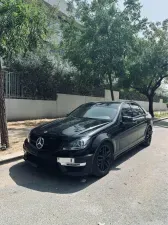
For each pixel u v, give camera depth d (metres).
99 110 6.60
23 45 7.63
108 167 5.48
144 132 8.11
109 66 14.89
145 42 19.06
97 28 14.62
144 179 5.22
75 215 3.64
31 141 5.35
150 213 3.76
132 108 7.47
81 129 5.27
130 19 15.30
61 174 5.21
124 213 3.74
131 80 19.00
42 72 15.52
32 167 5.72
